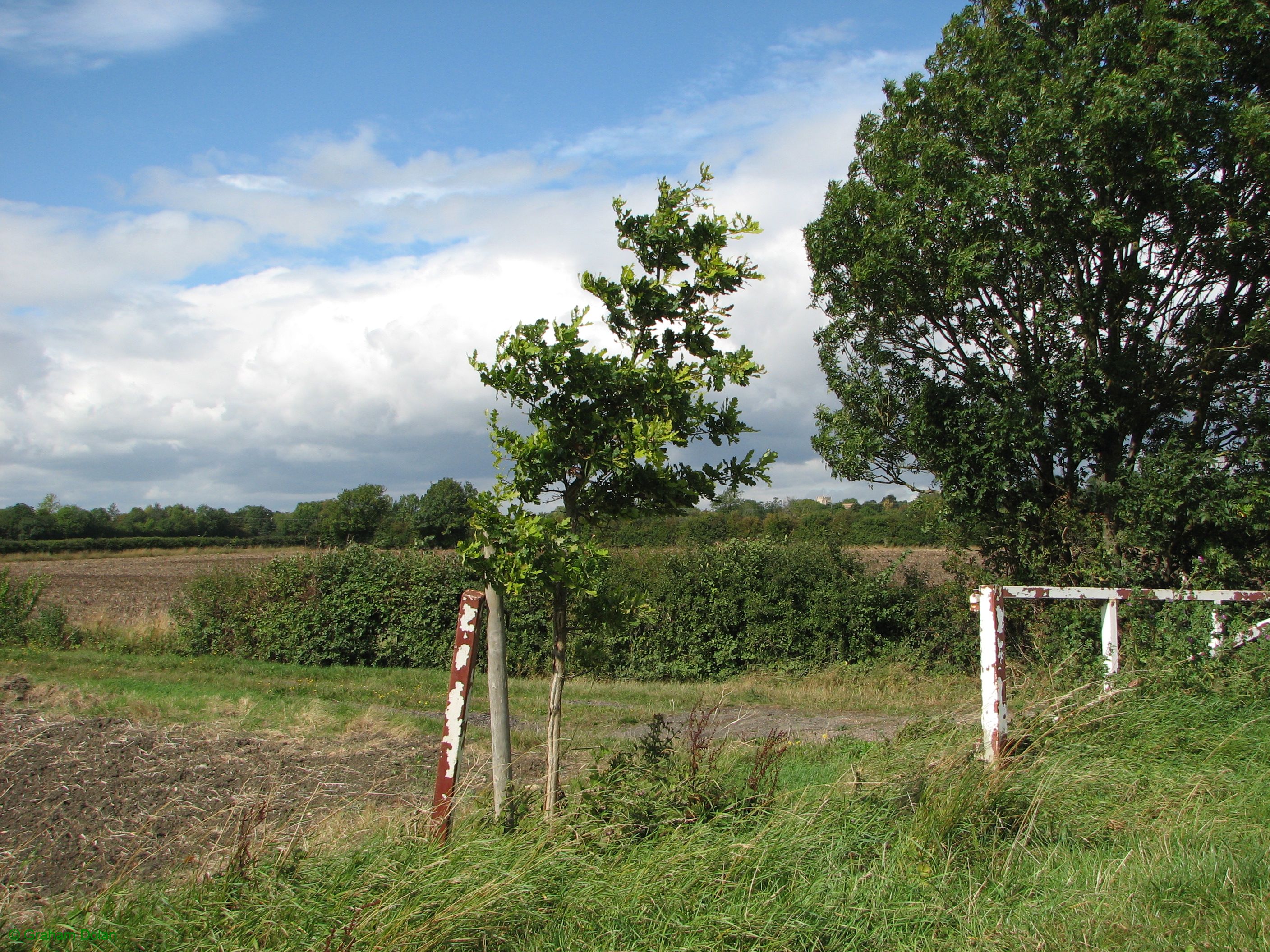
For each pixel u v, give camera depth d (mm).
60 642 19234
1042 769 5184
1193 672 6867
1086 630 8859
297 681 14828
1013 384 14664
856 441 15797
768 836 4105
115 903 3629
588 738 9617
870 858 4137
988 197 13156
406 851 3834
